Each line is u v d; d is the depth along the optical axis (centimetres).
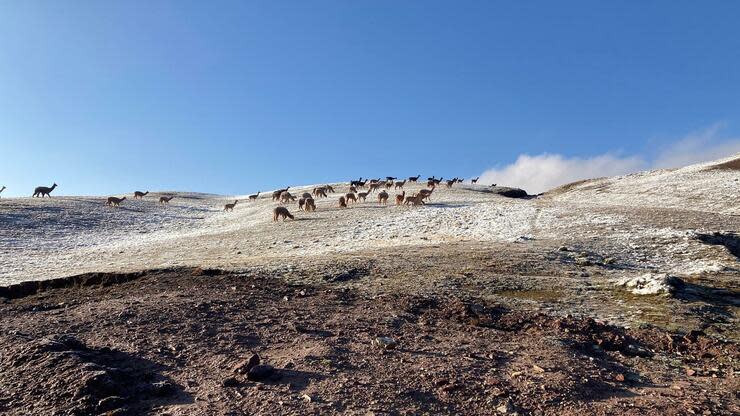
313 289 1670
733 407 809
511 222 3556
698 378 987
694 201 4741
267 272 1922
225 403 739
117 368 845
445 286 1705
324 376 853
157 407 730
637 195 5581
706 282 1839
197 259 2702
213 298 1420
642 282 1717
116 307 1284
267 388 795
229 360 925
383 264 2053
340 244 3005
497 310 1457
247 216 5447
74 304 1490
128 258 2961
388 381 841
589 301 1581
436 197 5794
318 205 5434
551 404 777
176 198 8181
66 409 708
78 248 3594
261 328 1147
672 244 2542
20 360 869
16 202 5478
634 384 916
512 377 888
